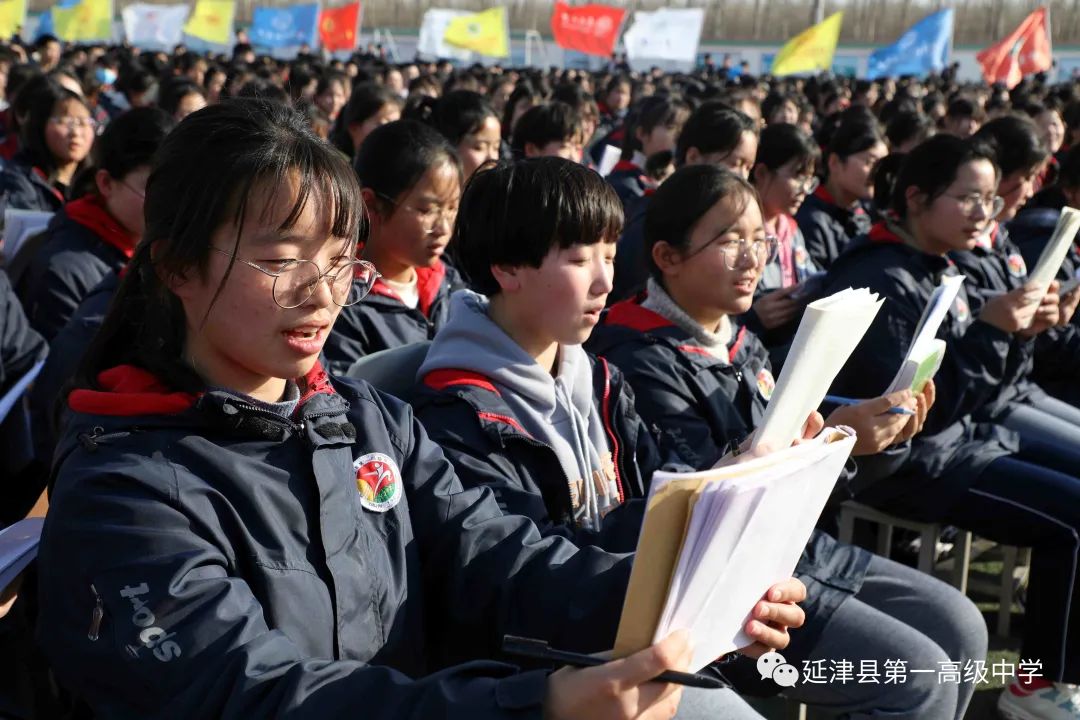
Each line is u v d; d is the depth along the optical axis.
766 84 14.80
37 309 3.18
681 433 2.38
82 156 4.79
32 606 1.62
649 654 1.02
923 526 3.17
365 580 1.33
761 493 1.05
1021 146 4.04
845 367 3.10
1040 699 2.83
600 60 27.73
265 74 10.00
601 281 1.92
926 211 3.21
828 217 5.11
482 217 1.95
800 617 1.26
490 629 1.50
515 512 1.79
